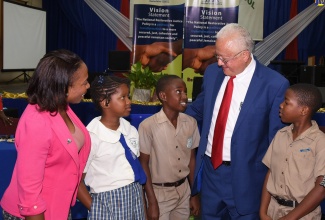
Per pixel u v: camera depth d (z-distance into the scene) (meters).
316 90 1.79
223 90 1.98
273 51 9.98
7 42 9.68
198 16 8.05
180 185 2.17
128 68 7.36
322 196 1.71
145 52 8.27
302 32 10.07
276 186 1.84
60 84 1.33
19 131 1.33
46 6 10.68
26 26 10.25
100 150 1.71
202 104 2.17
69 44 10.63
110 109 1.73
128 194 1.74
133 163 1.78
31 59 10.64
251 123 1.84
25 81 10.64
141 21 8.20
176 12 8.22
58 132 1.34
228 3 8.04
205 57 8.16
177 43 8.30
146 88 4.36
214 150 1.94
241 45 1.78
